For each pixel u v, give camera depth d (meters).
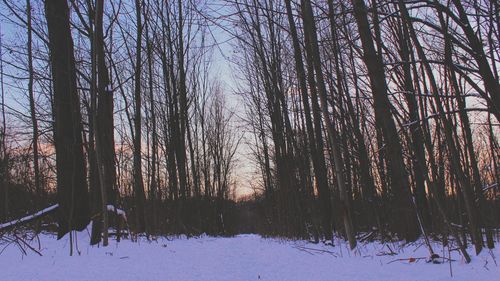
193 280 5.30
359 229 11.76
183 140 18.62
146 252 7.95
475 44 5.67
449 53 5.74
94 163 9.01
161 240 11.85
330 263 6.73
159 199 14.18
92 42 8.56
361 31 6.93
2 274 5.50
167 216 15.20
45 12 9.34
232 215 38.47
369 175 10.04
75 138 9.02
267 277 5.56
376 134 9.93
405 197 8.34
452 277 4.96
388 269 5.80
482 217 6.49
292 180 14.23
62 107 9.13
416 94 6.13
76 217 8.99
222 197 31.64
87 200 9.31
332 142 8.21
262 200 25.52
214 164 31.31
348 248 8.46
